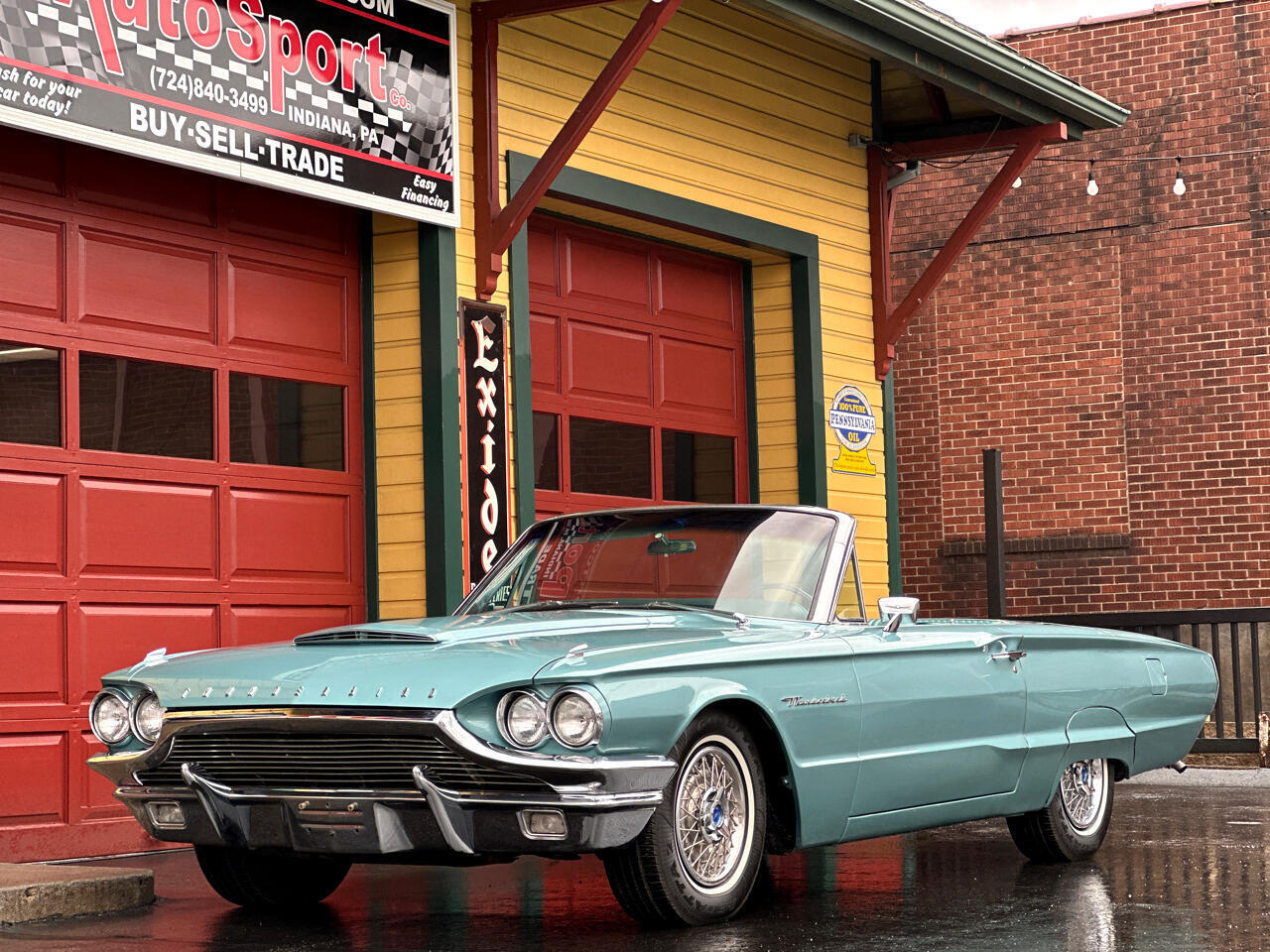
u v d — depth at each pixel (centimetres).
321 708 492
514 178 985
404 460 922
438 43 929
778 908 584
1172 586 1559
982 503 1627
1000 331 1631
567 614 593
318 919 576
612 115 1066
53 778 766
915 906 589
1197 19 1576
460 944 515
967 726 641
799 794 561
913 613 614
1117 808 962
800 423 1218
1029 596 1608
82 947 518
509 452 969
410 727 480
